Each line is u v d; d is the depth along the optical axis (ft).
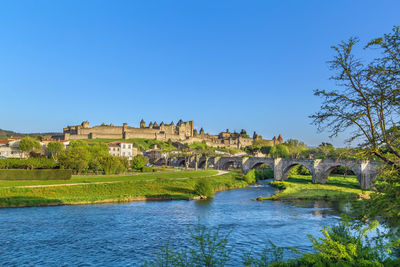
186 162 538.88
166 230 137.39
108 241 120.47
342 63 49.55
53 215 163.12
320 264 60.64
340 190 275.18
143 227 142.41
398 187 51.16
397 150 50.85
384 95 46.68
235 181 355.77
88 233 131.13
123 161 366.43
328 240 57.67
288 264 68.54
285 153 546.67
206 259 64.85
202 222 153.89
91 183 250.57
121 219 157.79
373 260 55.26
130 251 109.19
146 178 310.24
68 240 121.08
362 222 57.77
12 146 479.82
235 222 154.81
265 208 196.54
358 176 297.53
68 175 274.98
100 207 190.08
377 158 56.03
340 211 185.98
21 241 118.62
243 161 468.34
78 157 323.78
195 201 225.56
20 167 293.02
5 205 181.88
